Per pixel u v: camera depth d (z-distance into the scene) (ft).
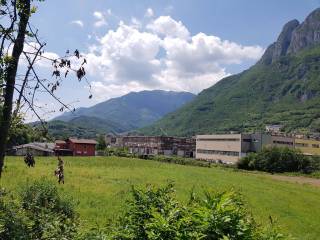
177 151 638.94
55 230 26.45
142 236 19.58
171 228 18.38
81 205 81.51
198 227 18.04
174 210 19.47
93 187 114.73
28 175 124.06
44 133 22.65
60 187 103.40
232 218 18.48
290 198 154.10
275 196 153.28
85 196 94.94
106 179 147.64
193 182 165.58
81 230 24.81
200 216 18.38
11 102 22.35
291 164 357.00
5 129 22.34
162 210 20.02
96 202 86.74
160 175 190.29
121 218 21.49
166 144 629.51
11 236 25.21
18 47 22.25
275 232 19.71
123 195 101.35
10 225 25.73
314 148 485.56
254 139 454.81
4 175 114.11
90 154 412.98
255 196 143.74
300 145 476.95
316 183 261.03
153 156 420.36
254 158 367.66
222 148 483.10
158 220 18.65
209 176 215.72
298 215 116.26
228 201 19.10
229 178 216.54
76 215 55.01
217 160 489.67
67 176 144.97
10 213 27.32
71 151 397.60
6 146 23.24
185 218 18.43
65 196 62.39
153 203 21.29
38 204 50.60
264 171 362.12
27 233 26.12
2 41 22.12
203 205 19.43
